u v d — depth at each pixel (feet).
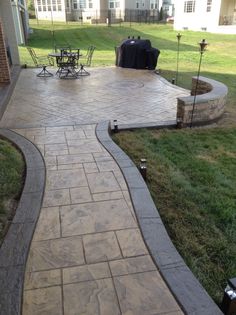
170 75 33.04
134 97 23.17
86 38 68.39
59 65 30.83
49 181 10.91
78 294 6.55
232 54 51.24
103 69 34.88
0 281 6.72
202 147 14.62
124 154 13.08
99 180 11.03
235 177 11.94
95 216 9.07
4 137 14.79
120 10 112.57
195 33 79.56
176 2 89.86
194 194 10.52
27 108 20.24
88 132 15.60
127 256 7.57
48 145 13.97
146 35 74.43
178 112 17.29
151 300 6.41
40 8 109.60
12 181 10.71
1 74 24.89
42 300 6.40
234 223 9.14
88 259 7.48
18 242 7.86
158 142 14.99
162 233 8.30
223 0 80.38
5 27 32.96
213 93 18.20
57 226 8.61
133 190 10.33
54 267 7.23
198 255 7.84
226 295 5.96
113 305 6.31
